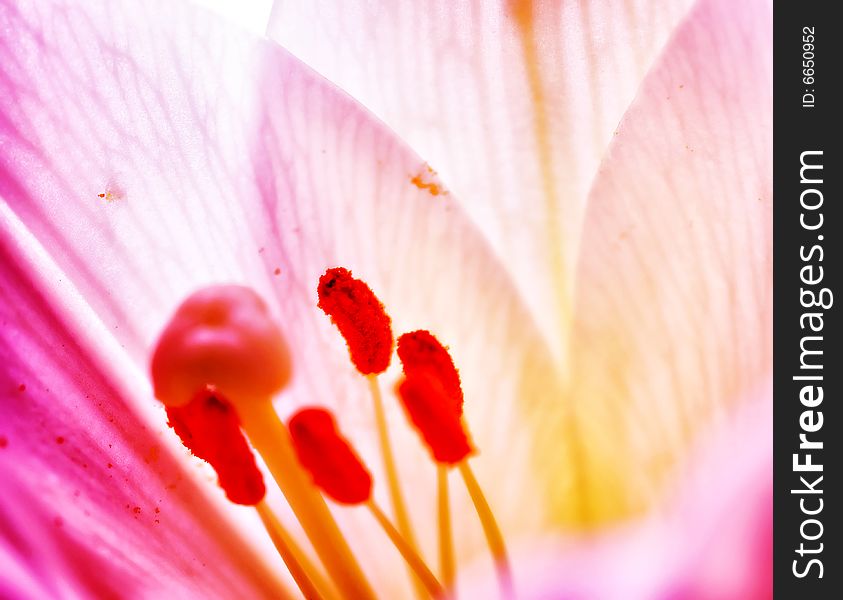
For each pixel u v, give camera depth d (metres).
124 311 0.25
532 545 0.26
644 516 0.26
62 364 0.25
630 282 0.25
